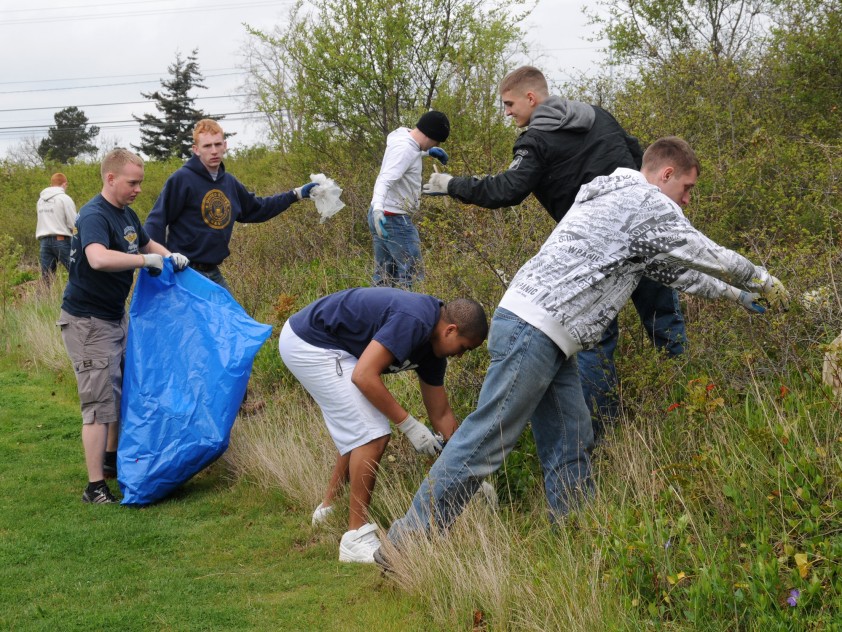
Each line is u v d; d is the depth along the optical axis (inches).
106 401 208.2
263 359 266.1
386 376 221.5
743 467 147.6
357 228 369.1
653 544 134.8
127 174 208.1
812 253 190.9
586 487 158.7
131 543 180.4
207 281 223.5
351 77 410.6
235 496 206.2
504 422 148.4
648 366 177.6
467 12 398.3
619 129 178.5
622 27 430.3
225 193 250.5
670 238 141.3
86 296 206.8
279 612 146.1
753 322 180.2
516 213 207.8
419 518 153.0
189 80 2559.1
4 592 157.8
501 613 133.1
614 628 121.3
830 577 121.4
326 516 181.6
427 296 162.6
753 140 239.1
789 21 366.9
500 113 387.5
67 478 224.5
